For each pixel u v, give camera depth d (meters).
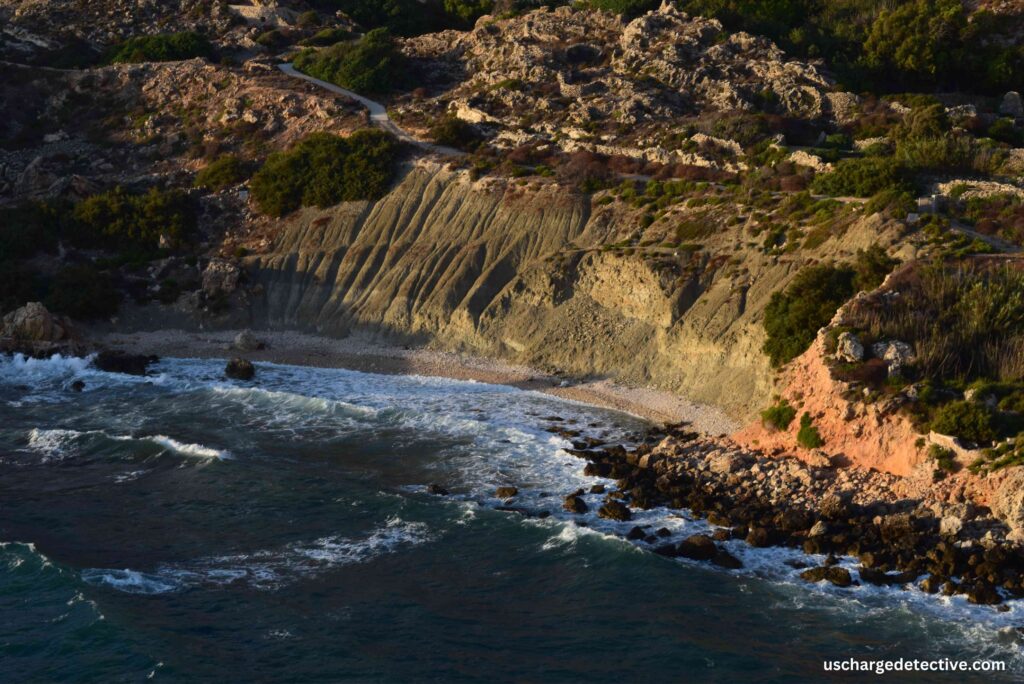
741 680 37.59
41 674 37.91
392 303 81.56
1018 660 38.22
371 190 91.62
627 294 72.94
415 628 41.06
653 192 82.56
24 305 82.75
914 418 50.53
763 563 45.50
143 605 42.34
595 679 37.81
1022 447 46.75
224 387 69.75
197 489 53.84
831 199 73.44
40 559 45.16
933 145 77.88
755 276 69.25
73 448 59.81
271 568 45.75
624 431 60.78
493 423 62.31
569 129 93.81
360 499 52.06
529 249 82.25
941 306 57.75
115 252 92.81
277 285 86.75
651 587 43.69
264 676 37.78
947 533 45.97
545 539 47.62
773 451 54.47
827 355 55.88
